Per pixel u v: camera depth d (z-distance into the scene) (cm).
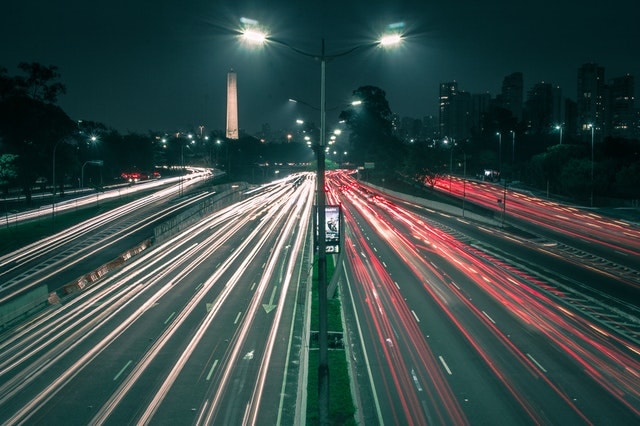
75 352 3056
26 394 2509
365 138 17112
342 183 17388
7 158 9119
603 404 2367
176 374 2733
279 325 3541
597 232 7600
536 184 13300
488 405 2355
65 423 2228
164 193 12631
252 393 2514
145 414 2303
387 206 11100
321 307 1783
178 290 4500
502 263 5566
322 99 1938
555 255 6044
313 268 5266
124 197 11838
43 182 12975
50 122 10362
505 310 3853
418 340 3206
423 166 12031
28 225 8125
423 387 2545
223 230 8025
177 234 7662
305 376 2673
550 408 2327
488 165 16775
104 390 2545
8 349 3127
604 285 4659
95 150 15512
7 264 5775
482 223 8631
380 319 3634
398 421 2219
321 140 1919
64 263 5728
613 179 10794
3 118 9844
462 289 4459
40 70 10388
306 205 11381
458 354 2972
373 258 5806
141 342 3216
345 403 2338
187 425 2212
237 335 3344
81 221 8619
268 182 18588
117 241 6925
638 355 2973
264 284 4700
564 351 3025
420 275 4988
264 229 8106
